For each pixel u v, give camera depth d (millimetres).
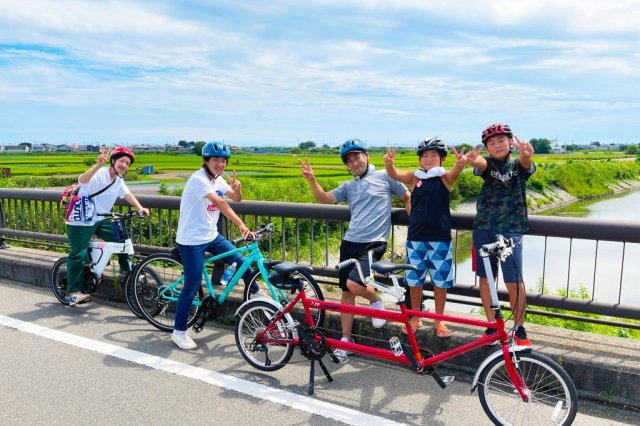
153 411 3240
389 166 3996
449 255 3936
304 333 3582
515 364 2980
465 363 3834
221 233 5547
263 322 4090
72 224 5250
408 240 4055
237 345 3980
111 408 3277
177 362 4023
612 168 107875
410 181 4059
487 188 3754
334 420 3127
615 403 3338
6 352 4203
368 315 3451
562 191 79312
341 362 3830
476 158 3613
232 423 3092
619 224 3588
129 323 4965
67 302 5527
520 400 3338
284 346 3902
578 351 3545
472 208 38875
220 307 4562
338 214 4777
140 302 4930
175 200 5809
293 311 4531
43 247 8203
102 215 5090
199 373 3820
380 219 4055
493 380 3285
